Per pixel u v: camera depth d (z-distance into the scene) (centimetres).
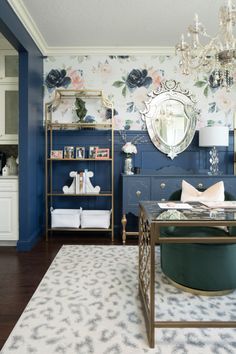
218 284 203
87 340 154
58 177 383
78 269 254
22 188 311
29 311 183
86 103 380
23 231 312
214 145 339
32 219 329
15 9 257
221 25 197
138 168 361
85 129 380
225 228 242
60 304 192
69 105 379
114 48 368
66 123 362
